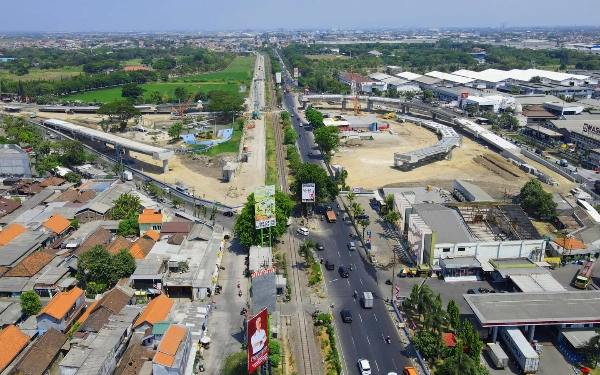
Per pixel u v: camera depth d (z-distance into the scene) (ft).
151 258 452.35
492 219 529.86
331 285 448.24
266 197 457.68
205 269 442.09
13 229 509.76
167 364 305.12
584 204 621.72
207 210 618.03
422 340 347.15
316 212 619.67
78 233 512.63
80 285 435.12
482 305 374.22
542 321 355.97
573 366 341.00
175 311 387.55
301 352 354.74
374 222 587.68
